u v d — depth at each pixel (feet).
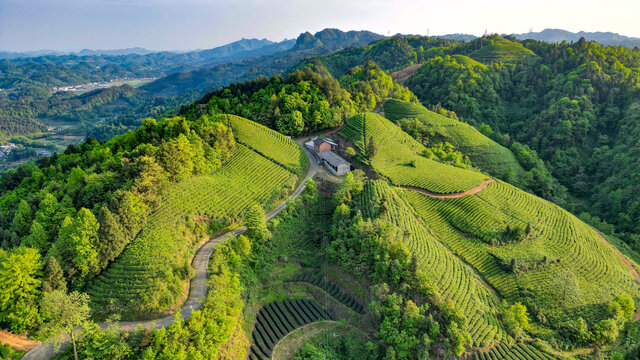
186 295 231.30
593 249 365.20
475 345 239.71
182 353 189.78
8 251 242.78
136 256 242.78
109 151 403.13
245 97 593.42
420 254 303.07
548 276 314.96
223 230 307.58
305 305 268.41
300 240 321.52
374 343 242.58
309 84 606.96
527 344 255.91
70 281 225.15
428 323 233.35
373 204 343.46
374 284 266.77
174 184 325.83
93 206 286.87
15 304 198.08
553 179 589.73
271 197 355.15
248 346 229.86
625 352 244.01
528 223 366.22
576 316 278.67
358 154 469.57
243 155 417.90
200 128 402.52
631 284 322.75
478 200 399.65
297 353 233.55
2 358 183.52
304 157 460.55
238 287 246.68
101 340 185.37
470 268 324.19
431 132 596.70
